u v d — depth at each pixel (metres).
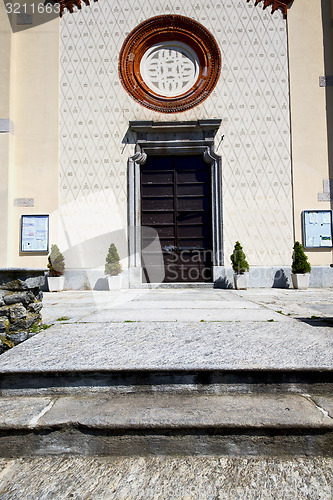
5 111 8.76
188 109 8.97
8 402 1.99
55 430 1.72
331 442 1.70
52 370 2.09
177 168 9.17
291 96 8.89
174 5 9.08
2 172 8.64
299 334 3.01
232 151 8.86
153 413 1.81
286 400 1.97
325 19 9.02
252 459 1.67
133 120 8.86
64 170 8.90
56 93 9.02
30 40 9.15
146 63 9.18
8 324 3.02
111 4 9.16
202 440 1.71
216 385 2.09
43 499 1.42
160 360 2.23
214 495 1.44
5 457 1.71
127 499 1.42
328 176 8.78
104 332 3.17
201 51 9.07
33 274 3.22
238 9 9.07
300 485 1.50
